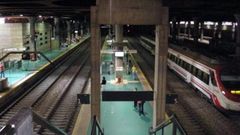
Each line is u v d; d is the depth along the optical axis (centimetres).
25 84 2497
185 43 4353
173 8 2709
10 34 3494
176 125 881
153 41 4803
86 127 1592
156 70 1694
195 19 4947
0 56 3192
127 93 1549
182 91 2453
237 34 3325
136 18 1582
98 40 1598
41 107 2031
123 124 1734
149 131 1581
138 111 1956
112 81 2869
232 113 1830
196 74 2308
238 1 1950
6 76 2719
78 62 4256
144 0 1576
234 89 1819
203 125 1689
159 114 1688
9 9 2819
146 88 2439
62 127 1694
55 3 2111
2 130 282
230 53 3997
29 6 2400
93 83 1639
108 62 3581
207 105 2062
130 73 3247
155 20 1600
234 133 1586
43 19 4700
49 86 2652
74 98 2298
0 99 1922
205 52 2841
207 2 1994
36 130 1529
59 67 3769
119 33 2952
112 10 1566
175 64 3094
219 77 1858
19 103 2106
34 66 3231
